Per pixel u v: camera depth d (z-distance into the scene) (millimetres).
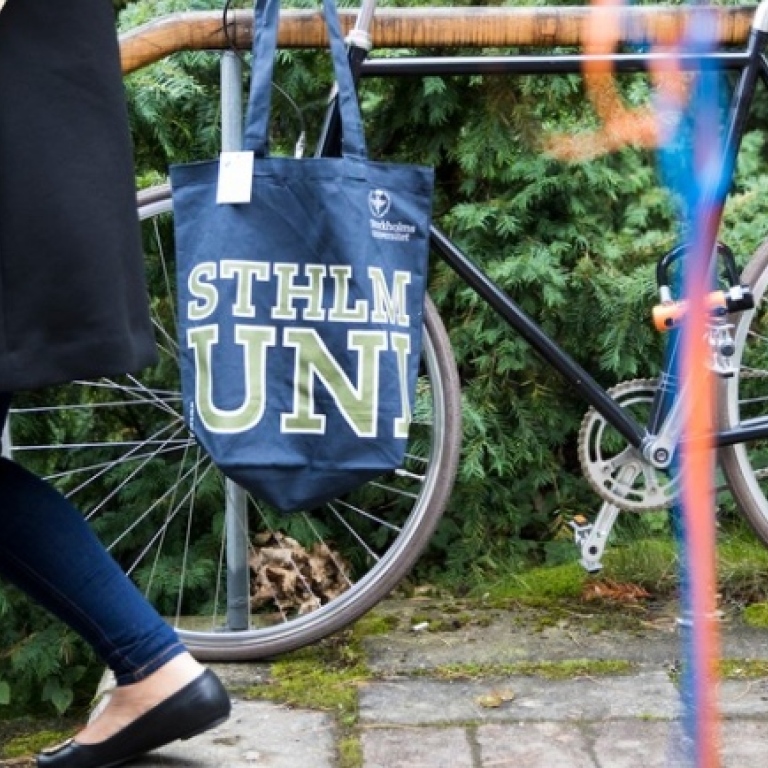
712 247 3582
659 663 3496
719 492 3971
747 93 3520
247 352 3211
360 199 3184
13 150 2449
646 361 4195
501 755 2994
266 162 3189
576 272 4148
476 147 4078
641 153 4453
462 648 3615
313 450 3225
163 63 3975
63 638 4059
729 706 3221
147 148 4191
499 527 4281
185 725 2906
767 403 4133
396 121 4156
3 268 2449
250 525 4141
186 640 3596
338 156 3465
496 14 3592
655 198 4480
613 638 3664
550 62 3463
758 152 5480
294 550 4105
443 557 4293
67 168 2490
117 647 2891
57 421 4137
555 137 4133
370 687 3383
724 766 2924
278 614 4016
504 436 4211
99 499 4199
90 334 2502
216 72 4074
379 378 3217
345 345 3199
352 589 3623
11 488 2824
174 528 4172
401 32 3580
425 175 3246
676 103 3996
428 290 4223
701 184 3648
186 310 3252
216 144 4070
